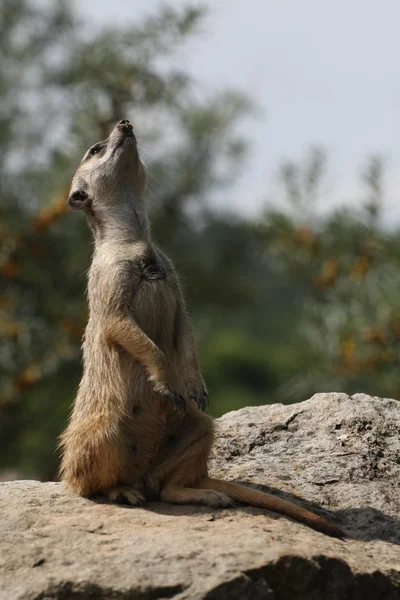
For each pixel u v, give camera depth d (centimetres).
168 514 909
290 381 1861
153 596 766
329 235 1811
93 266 1008
